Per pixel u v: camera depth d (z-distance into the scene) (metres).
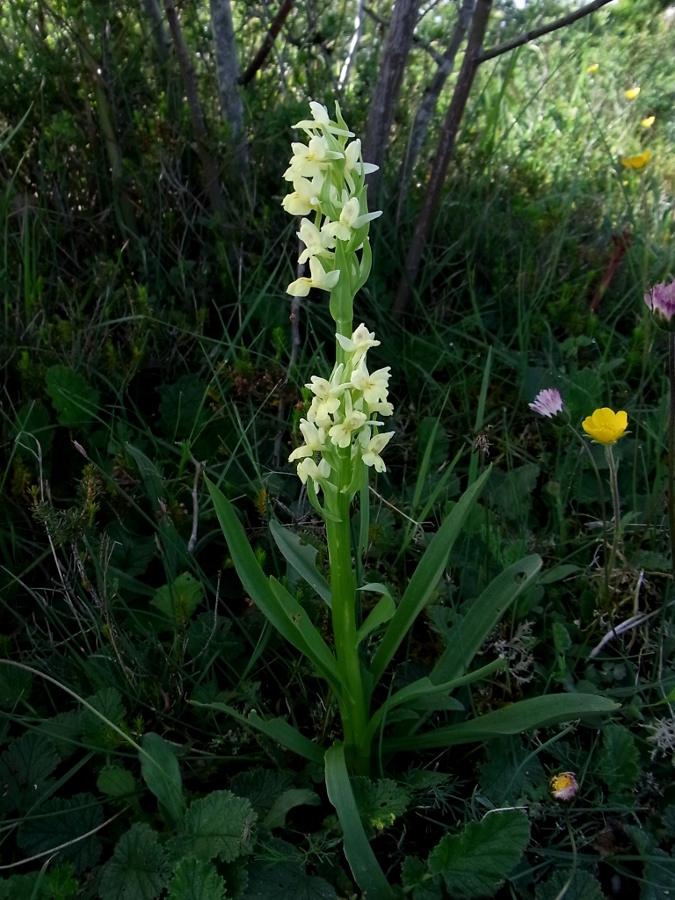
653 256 0.61
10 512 0.40
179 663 0.33
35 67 0.64
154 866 0.26
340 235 0.22
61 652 0.37
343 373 0.24
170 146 0.59
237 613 0.40
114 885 0.26
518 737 0.32
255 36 0.74
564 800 0.30
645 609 0.38
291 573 0.38
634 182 0.74
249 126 0.65
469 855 0.27
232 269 0.56
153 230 0.58
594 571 0.41
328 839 0.29
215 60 0.65
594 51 1.01
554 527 0.43
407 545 0.38
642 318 0.54
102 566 0.36
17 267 0.54
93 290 0.53
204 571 0.41
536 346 0.57
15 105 0.61
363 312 0.58
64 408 0.44
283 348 0.47
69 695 0.35
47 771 0.30
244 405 0.49
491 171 0.73
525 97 0.96
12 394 0.48
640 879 0.28
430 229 0.62
